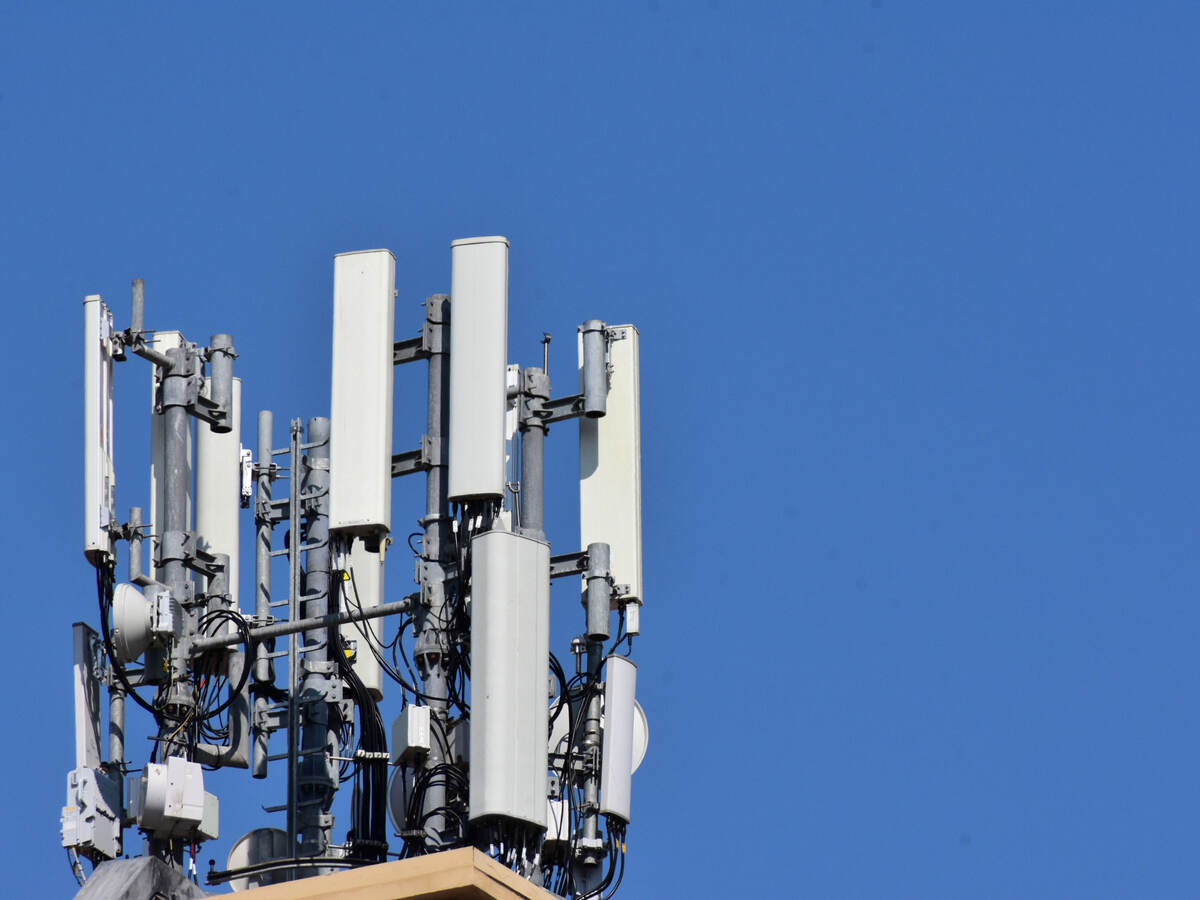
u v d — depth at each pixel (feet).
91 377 262.88
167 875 245.24
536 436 282.15
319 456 303.27
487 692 250.57
